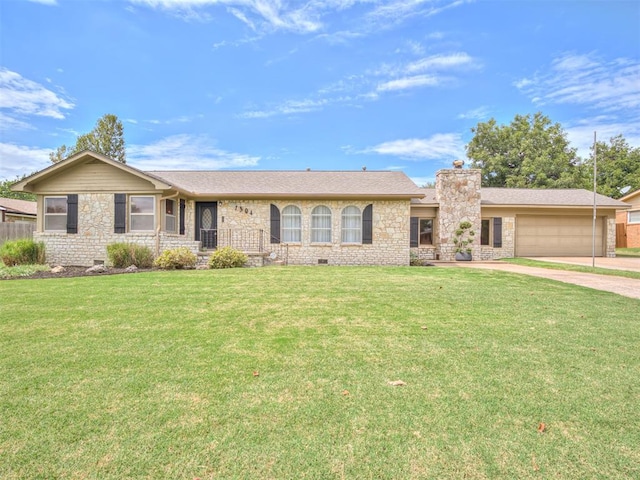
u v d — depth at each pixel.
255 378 3.04
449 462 2.02
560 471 1.95
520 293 6.91
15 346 3.77
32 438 2.20
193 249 12.45
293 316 5.08
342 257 14.16
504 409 2.58
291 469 1.96
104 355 3.54
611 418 2.47
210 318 4.94
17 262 11.38
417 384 2.96
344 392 2.81
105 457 2.04
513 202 16.92
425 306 5.74
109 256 11.44
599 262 13.81
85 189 12.77
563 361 3.46
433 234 16.75
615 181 29.53
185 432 2.28
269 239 14.14
